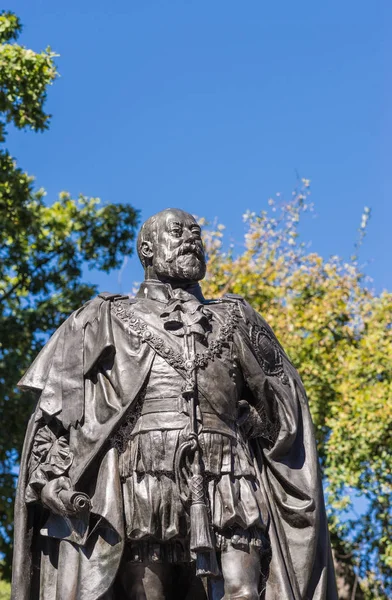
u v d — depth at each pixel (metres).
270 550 4.64
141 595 4.66
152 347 4.76
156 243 5.07
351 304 19.92
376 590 18.09
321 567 4.75
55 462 4.72
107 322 4.86
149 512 4.56
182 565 4.77
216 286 20.20
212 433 4.65
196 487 4.53
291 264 20.97
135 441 4.64
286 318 19.53
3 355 16.33
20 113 15.45
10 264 16.95
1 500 15.60
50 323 17.05
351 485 16.89
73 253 17.67
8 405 15.70
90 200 18.05
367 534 18.08
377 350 17.73
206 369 4.73
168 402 4.66
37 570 4.82
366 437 16.45
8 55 15.28
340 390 17.34
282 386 4.92
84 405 4.78
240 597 4.49
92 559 4.58
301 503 4.75
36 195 17.70
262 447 4.89
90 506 4.60
